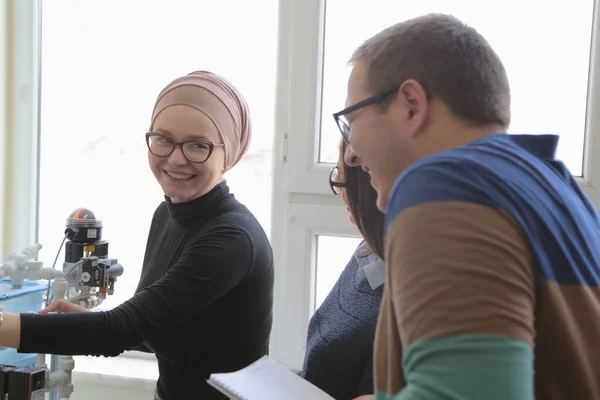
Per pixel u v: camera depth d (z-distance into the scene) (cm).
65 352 133
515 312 62
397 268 68
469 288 62
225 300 150
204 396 150
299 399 108
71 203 245
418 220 67
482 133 79
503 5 200
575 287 70
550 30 198
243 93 228
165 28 232
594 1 193
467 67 77
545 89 200
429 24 80
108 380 224
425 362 62
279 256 223
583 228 76
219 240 144
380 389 77
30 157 241
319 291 224
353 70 86
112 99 239
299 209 218
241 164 229
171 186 154
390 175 83
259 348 156
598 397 69
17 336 130
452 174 68
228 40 228
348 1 214
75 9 238
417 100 77
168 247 160
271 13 224
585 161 196
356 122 84
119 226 241
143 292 140
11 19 238
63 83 242
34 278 178
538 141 83
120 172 240
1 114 237
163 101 158
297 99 216
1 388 140
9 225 244
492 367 60
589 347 69
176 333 149
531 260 68
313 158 217
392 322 73
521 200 69
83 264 170
